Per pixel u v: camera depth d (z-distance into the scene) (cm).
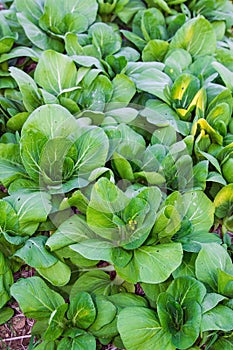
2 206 96
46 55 112
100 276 102
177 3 135
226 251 99
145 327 92
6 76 119
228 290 95
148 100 116
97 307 95
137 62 122
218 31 135
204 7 138
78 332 94
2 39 116
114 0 130
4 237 98
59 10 124
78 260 99
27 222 98
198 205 103
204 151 112
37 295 94
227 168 107
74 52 119
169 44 125
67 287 102
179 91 115
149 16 129
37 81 113
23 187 102
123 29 137
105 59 120
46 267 95
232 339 95
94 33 122
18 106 117
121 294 98
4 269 97
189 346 90
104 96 114
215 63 117
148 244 98
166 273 93
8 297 97
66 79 114
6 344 100
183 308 93
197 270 96
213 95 117
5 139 110
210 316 92
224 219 110
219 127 112
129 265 96
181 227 101
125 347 91
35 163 101
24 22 122
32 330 96
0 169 102
